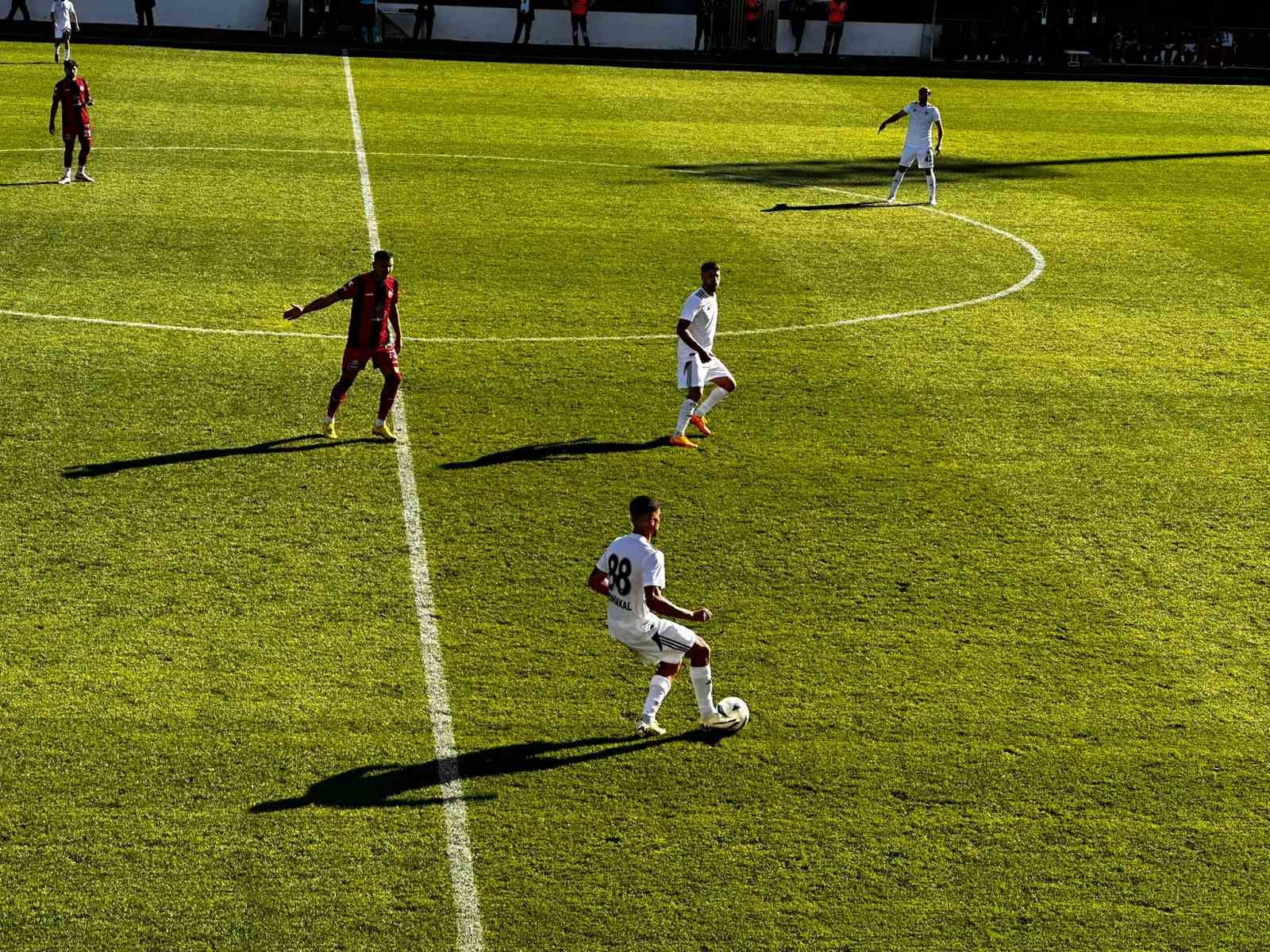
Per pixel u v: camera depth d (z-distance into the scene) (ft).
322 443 150.30
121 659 108.37
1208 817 96.73
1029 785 99.30
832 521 137.39
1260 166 319.27
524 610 118.62
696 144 321.93
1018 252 239.30
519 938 83.71
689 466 148.87
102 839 89.56
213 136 302.25
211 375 167.63
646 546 99.96
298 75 383.24
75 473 139.44
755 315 200.44
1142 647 117.29
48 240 219.20
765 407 166.20
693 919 85.87
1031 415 166.81
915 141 266.16
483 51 454.81
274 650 110.83
